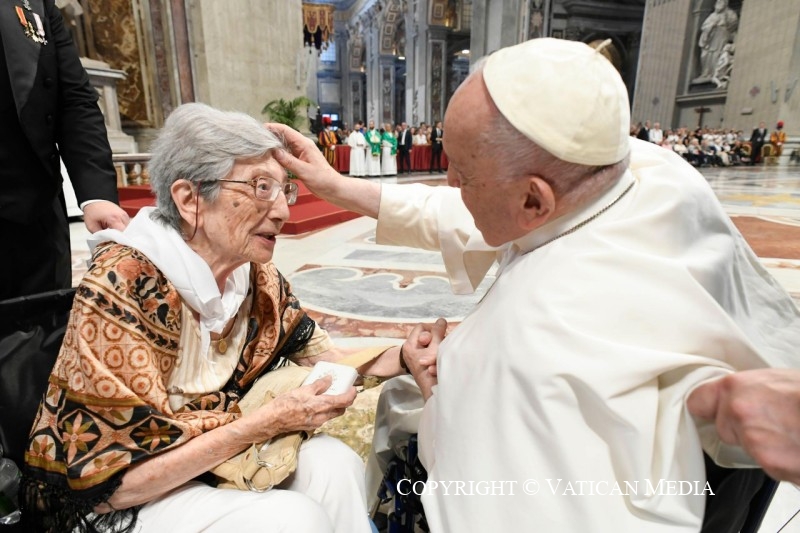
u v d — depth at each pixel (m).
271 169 1.01
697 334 0.73
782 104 17.34
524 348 0.75
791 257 4.81
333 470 1.12
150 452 0.91
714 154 17.47
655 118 21.30
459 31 24.19
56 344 1.11
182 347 1.03
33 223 1.64
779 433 0.56
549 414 0.70
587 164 0.79
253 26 10.02
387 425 1.36
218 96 9.54
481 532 0.73
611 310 0.74
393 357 1.40
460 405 0.83
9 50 1.48
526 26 16.83
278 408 1.02
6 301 1.06
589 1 23.23
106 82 7.80
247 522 0.93
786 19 16.95
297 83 11.20
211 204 0.99
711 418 0.66
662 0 20.42
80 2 8.50
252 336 1.22
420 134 17.45
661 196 0.84
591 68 0.78
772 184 11.53
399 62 35.09
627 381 0.68
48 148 1.60
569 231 0.88
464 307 3.47
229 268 1.10
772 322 0.97
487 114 0.79
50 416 0.92
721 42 19.19
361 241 5.79
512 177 0.81
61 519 0.92
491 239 0.96
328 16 25.27
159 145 1.01
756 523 0.99
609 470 0.69
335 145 14.66
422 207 1.41
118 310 0.90
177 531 0.94
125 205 6.50
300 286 3.95
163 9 9.00
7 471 1.00
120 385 0.88
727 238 0.90
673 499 0.66
